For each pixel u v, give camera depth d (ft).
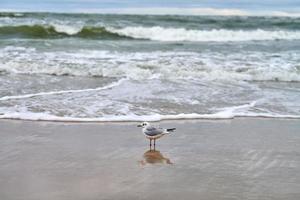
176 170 24.72
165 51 66.13
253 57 61.67
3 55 56.95
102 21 104.12
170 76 50.47
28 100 38.04
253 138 30.78
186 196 21.24
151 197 21.01
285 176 24.22
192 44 77.92
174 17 120.67
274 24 110.32
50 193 21.22
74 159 26.07
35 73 50.65
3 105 36.24
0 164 24.98
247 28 103.60
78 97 39.63
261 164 26.00
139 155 27.04
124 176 23.63
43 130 31.19
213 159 26.61
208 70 52.19
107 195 21.11
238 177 23.90
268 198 21.22
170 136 30.73
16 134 30.22
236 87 46.29
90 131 31.24
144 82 47.24
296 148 28.99
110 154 27.09
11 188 21.72
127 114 34.88
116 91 42.45
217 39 90.74
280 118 35.70
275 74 51.52
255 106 38.63
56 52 61.67
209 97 41.16
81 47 68.44
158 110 36.17
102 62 54.70
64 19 105.70
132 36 88.74
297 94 43.86
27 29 85.61
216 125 33.47
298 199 21.22
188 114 35.29
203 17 125.29
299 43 83.92
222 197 21.22
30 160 25.72
